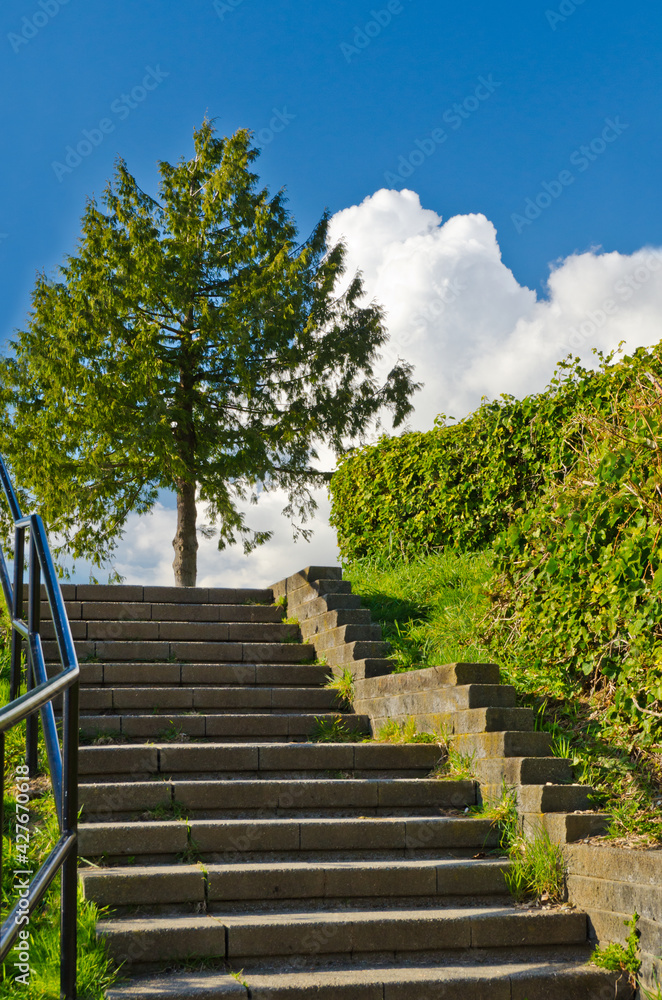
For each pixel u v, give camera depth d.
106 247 16.22
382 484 10.72
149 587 8.12
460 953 3.92
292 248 18.61
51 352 15.27
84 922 3.54
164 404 15.46
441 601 7.81
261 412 17.83
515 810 4.74
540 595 6.37
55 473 15.30
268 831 4.49
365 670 6.47
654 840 4.12
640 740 4.84
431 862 4.44
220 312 16.78
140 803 4.71
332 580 7.81
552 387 8.27
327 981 3.49
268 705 6.38
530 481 8.62
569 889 4.25
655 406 5.62
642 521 5.29
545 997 3.65
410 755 5.46
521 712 5.19
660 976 3.57
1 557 5.34
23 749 5.16
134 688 6.26
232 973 3.57
